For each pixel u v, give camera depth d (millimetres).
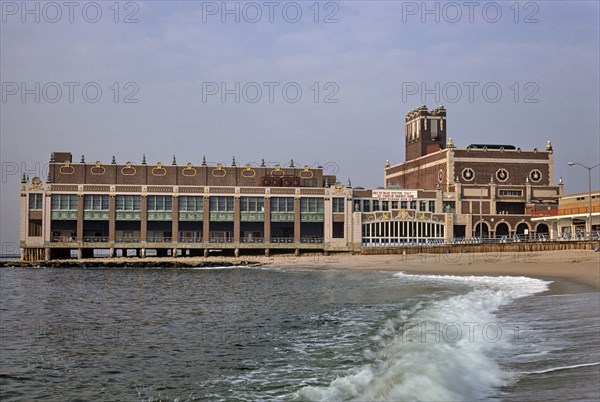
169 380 19453
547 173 144875
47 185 124375
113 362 22781
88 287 67688
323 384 17141
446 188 142625
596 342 17953
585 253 70125
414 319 27094
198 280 77875
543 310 26438
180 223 130500
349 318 32281
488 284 48562
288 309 39250
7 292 60938
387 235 130375
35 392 18531
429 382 13234
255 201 128375
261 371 19797
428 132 165875
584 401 11797
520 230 135625
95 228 128250
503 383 13594
